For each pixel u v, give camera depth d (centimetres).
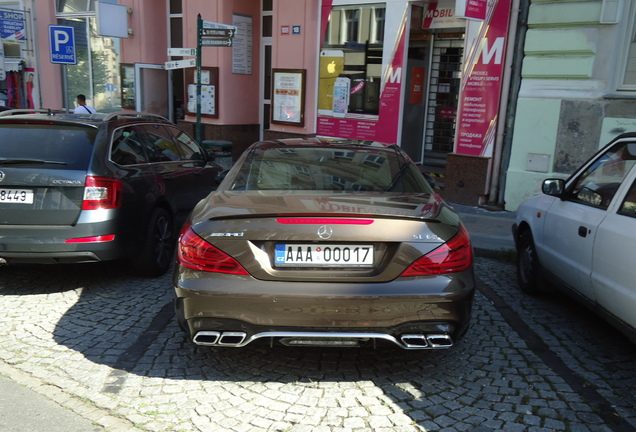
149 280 583
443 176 1062
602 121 814
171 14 1458
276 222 332
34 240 496
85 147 524
